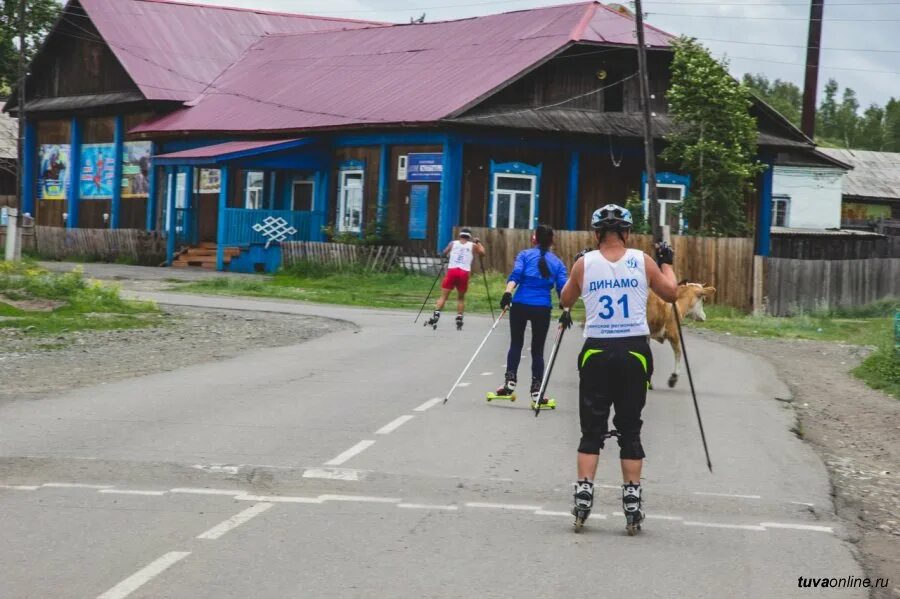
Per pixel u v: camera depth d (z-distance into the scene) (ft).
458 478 30.89
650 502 29.12
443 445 35.58
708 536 25.90
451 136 122.52
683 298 53.21
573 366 58.29
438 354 61.31
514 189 127.03
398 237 126.11
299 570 21.99
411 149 126.82
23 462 32.01
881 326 97.81
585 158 130.82
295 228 134.92
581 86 131.03
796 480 32.42
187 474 30.78
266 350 62.49
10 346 62.13
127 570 21.75
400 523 26.09
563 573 22.31
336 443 35.40
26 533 24.45
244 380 49.80
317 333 72.64
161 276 121.39
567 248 115.44
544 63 126.41
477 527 25.91
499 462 33.22
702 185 127.54
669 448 36.91
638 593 21.18
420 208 125.90
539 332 44.37
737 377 57.26
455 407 43.45
